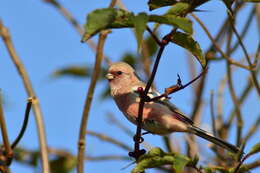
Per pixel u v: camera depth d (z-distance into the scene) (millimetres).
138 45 5195
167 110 11297
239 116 10969
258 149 7043
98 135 11273
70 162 12422
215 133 11016
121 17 5668
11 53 8992
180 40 6715
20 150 11422
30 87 8680
